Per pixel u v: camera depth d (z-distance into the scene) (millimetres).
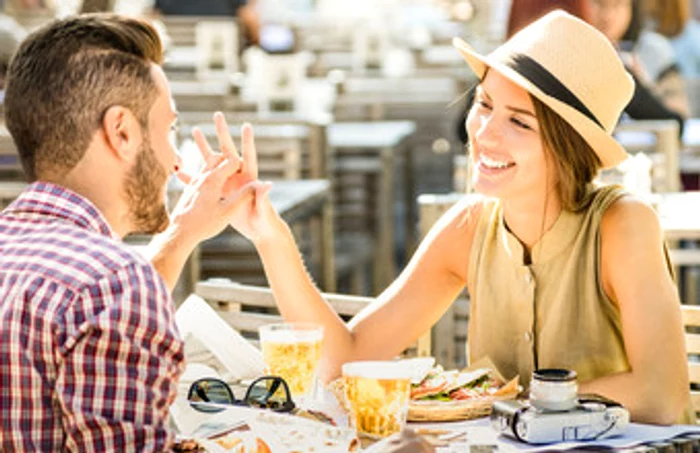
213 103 6516
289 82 6531
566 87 2162
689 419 2256
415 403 2033
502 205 2324
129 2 7754
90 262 1651
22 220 1748
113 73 1762
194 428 1929
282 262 2312
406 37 8961
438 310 2475
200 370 2248
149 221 1854
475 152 2248
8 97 1791
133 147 1788
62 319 1609
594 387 2100
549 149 2174
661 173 4766
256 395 2039
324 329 2354
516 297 2293
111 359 1606
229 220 2131
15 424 1628
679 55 7035
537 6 4199
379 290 6051
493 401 2043
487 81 2209
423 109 7930
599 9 5070
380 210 5980
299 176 5293
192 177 2154
